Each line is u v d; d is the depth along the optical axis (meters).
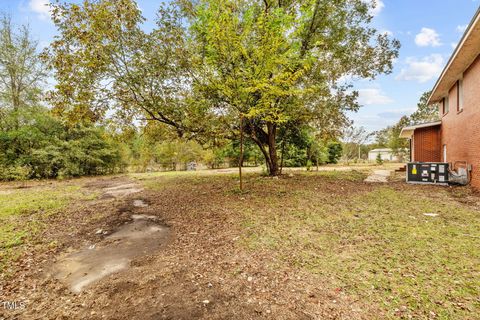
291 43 8.67
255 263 3.39
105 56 7.29
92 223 5.78
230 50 7.11
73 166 18.52
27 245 4.35
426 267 3.04
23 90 17.22
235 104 7.79
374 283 2.75
